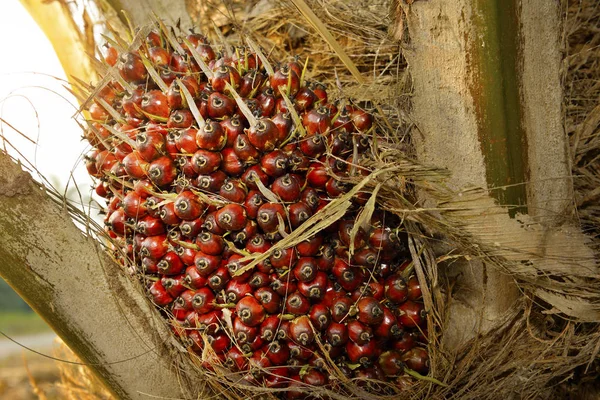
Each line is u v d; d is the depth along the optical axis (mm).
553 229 937
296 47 1273
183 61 987
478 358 984
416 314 961
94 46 1273
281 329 931
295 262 921
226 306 941
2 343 4273
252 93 960
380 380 965
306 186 948
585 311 945
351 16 1199
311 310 931
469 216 927
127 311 938
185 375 967
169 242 956
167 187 958
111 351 926
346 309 923
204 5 1267
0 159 895
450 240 956
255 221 927
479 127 916
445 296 991
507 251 928
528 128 925
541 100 937
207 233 921
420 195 951
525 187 926
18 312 5820
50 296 903
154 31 1029
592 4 1167
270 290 927
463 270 976
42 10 1266
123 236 997
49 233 909
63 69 1285
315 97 974
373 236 935
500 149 914
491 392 984
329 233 949
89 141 1051
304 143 931
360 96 1118
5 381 2707
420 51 938
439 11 916
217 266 934
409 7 935
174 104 936
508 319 968
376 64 1177
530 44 923
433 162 951
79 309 914
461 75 917
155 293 966
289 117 931
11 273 894
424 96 945
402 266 984
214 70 969
